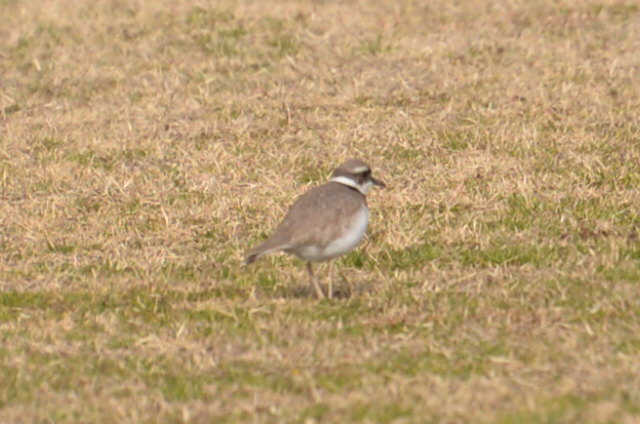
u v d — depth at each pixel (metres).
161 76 23.14
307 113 20.92
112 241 15.45
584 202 16.27
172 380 11.20
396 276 13.92
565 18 25.77
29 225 16.06
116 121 20.92
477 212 16.11
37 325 12.61
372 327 12.35
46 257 14.97
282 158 18.75
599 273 13.67
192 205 16.72
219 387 10.98
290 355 11.64
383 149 18.97
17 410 10.59
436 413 10.20
